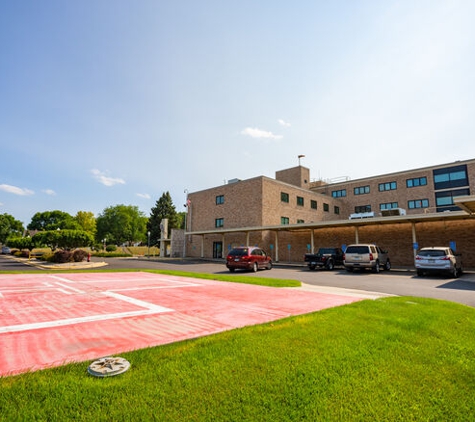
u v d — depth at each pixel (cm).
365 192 4356
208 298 816
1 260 3328
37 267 2253
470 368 352
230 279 1298
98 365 328
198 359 346
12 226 8844
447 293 1016
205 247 3866
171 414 243
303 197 3856
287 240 3133
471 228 2119
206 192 3953
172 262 3058
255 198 3275
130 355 359
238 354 362
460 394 294
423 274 1628
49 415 238
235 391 279
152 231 7744
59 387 278
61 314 611
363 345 406
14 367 336
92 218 7575
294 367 329
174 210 8006
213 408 253
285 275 1664
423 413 261
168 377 301
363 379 313
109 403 255
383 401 276
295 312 637
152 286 1081
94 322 545
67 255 2536
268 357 354
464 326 535
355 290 1063
